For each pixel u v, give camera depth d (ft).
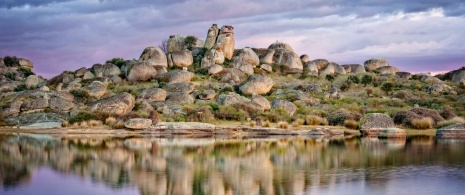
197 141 119.75
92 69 253.03
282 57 286.05
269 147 104.47
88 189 60.29
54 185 62.44
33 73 306.76
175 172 71.72
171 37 303.89
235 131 145.18
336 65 296.51
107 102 163.84
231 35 276.21
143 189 60.29
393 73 287.07
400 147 102.42
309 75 267.18
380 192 58.49
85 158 85.61
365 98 218.18
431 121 157.28
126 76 232.32
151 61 250.57
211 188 61.05
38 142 113.60
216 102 185.98
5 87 228.63
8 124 159.63
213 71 241.96
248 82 214.69
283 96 206.69
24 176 68.33
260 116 165.78
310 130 143.02
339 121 161.89
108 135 136.87
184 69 240.94
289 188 60.90
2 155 88.94
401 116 161.38
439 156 87.10
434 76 281.54
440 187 60.59
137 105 173.47
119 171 72.43
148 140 121.90
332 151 96.07
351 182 64.08
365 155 89.35
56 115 165.37
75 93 193.88
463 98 212.43
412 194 57.31
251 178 67.00
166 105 175.22
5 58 315.99
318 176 68.28
